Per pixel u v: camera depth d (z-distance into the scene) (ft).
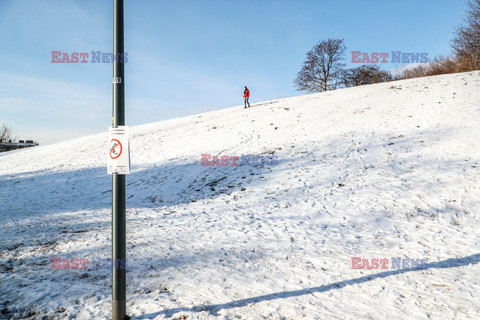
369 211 25.91
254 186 35.29
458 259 16.97
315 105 74.43
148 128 86.99
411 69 127.75
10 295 12.07
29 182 48.08
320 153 42.91
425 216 23.91
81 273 14.69
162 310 11.33
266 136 55.52
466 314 11.55
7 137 149.48
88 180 46.70
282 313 11.45
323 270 15.88
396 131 45.65
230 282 14.21
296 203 29.35
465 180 28.27
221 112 94.22
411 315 11.53
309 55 143.33
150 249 18.60
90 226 24.49
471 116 43.98
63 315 10.76
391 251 18.56
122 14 9.68
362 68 152.25
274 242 20.42
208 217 27.20
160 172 45.29
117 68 9.62
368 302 12.55
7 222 25.96
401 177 31.55
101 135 89.45
